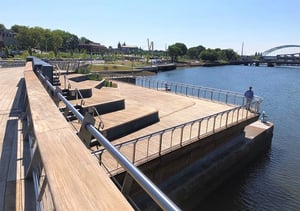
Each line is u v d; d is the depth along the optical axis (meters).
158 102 16.02
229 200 9.88
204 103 16.16
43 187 2.57
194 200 8.97
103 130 7.74
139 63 81.50
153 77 61.22
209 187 9.80
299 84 57.75
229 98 25.33
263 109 28.11
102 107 10.20
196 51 148.88
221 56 153.00
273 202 9.86
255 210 9.38
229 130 10.88
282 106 30.17
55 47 82.81
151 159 7.25
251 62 156.00
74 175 1.58
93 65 49.97
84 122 2.46
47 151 1.95
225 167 10.74
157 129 10.05
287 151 14.98
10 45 87.50
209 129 10.37
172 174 8.43
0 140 5.45
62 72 19.22
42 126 2.60
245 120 12.03
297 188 10.82
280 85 55.00
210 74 79.69
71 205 1.28
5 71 19.55
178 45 124.94
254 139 13.16
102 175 1.60
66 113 4.68
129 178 1.80
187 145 8.55
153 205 7.04
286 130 19.47
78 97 10.80
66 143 2.13
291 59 159.00
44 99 4.09
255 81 62.50
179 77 64.69
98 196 1.36
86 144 2.40
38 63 10.91
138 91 20.33
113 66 55.84
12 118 7.09
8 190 3.58
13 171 4.11
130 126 9.53
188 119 11.95
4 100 9.34
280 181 11.37
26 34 79.56
